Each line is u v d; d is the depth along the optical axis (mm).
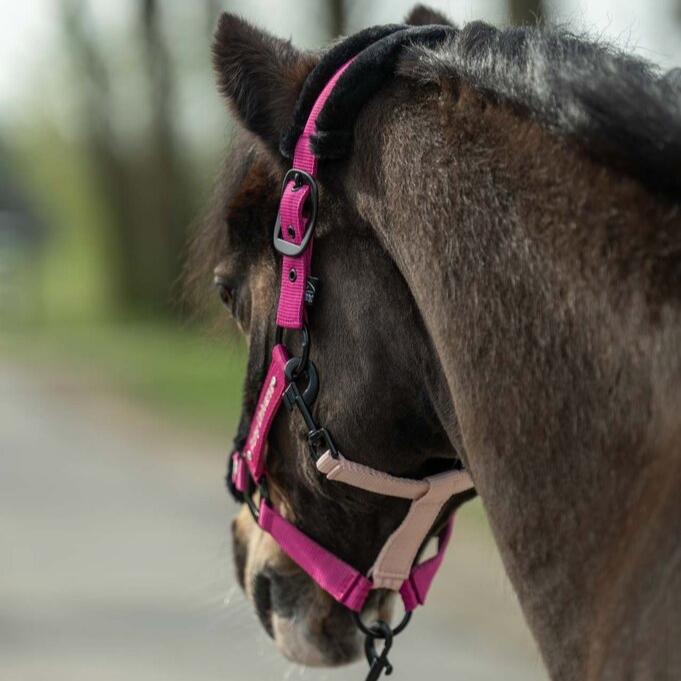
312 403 2629
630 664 1982
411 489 2664
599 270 2102
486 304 2236
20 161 41625
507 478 2195
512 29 2471
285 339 2691
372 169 2506
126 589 8125
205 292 3551
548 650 2178
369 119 2533
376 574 2777
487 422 2223
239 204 2822
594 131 2105
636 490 2041
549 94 2219
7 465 13836
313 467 2729
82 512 10898
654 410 2010
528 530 2176
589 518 2104
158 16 30547
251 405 2891
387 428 2570
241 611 3873
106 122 34250
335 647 3166
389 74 2543
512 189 2250
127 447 15219
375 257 2529
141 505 11258
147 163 32531
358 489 2758
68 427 17250
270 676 6449
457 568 8484
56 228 44781
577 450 2113
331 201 2596
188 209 32719
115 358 26219
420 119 2447
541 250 2182
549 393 2146
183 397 19375
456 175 2336
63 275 43969
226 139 3234
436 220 2340
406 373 2506
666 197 2057
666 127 2020
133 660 6660
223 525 10344
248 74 2787
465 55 2436
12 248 45031
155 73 31125
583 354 2107
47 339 32312
